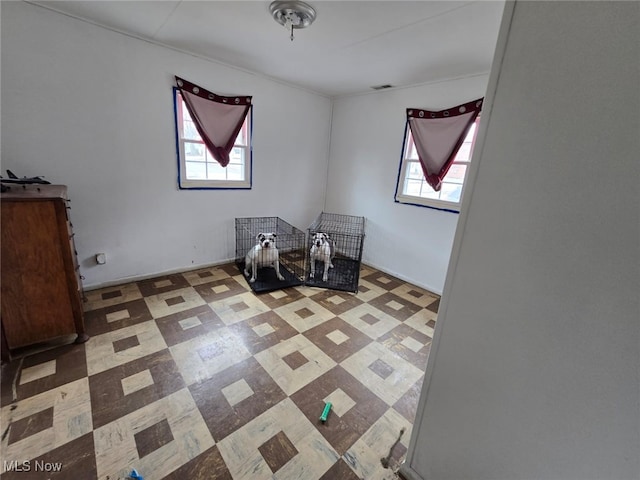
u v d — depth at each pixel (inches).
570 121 25.9
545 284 29.5
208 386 62.7
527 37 27.5
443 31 74.7
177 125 105.7
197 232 121.7
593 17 23.7
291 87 134.6
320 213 168.9
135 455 47.6
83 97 86.2
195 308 93.9
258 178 135.4
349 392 63.9
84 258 96.7
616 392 26.5
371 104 136.8
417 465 46.0
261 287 110.4
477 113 101.8
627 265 24.4
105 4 72.8
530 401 32.5
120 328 80.7
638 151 22.7
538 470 33.2
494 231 32.6
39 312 66.9
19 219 61.4
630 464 26.8
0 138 76.9
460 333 37.8
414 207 126.5
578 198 26.4
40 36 77.0
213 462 47.3
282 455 49.3
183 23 80.4
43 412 53.8
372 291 117.7
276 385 64.3
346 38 82.2
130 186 100.7
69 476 44.0
